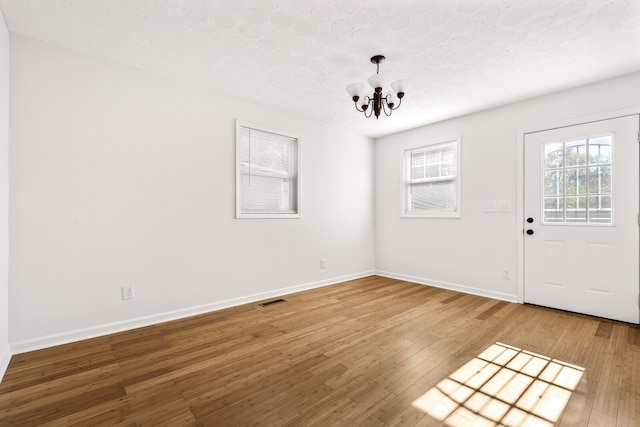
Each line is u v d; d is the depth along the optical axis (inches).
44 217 93.0
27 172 90.2
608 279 117.0
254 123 143.6
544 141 132.5
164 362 84.0
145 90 112.8
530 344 95.2
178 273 120.3
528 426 58.6
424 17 81.7
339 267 183.3
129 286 108.7
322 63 107.1
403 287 170.6
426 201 179.9
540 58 102.5
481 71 111.8
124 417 61.2
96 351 90.6
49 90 94.0
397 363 83.4
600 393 68.9
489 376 76.5
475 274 155.3
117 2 75.7
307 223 166.6
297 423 59.6
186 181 122.5
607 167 117.3
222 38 91.9
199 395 68.7
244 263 140.6
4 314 81.1
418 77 116.7
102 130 103.3
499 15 80.5
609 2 74.7
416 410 63.5
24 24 84.5
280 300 145.5
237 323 114.5
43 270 92.8
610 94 116.7
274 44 95.0
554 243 130.0
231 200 136.2
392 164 195.3
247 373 78.2
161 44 95.0
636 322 111.0
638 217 110.7
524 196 138.3
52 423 59.5
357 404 65.5
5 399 67.0
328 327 110.3
